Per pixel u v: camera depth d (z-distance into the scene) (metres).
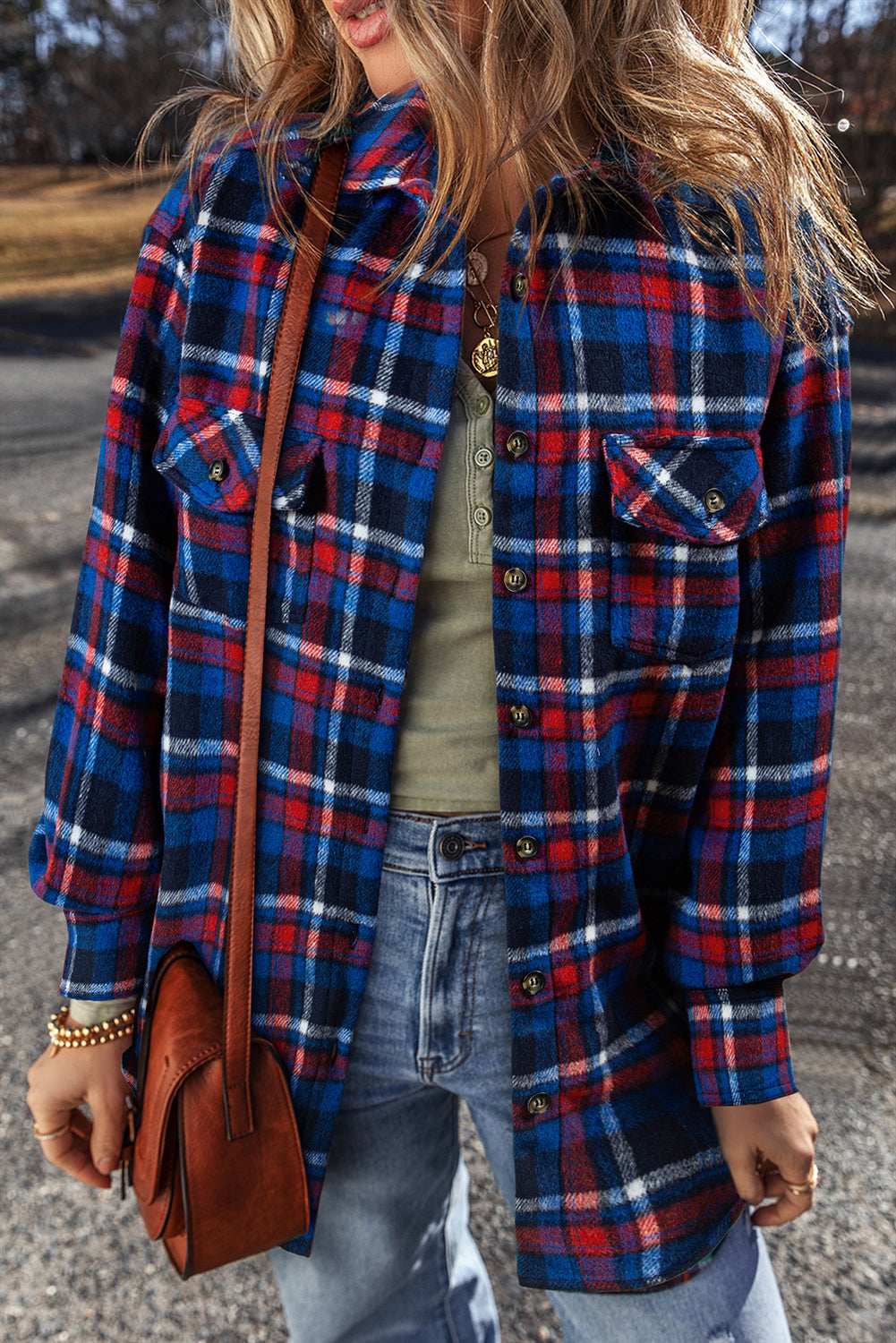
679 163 0.72
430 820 0.79
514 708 0.76
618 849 0.80
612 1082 0.83
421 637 0.78
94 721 0.83
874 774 3.01
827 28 14.84
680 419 0.75
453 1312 1.05
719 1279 0.82
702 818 0.84
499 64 0.69
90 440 6.99
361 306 0.75
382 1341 1.00
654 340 0.75
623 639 0.76
